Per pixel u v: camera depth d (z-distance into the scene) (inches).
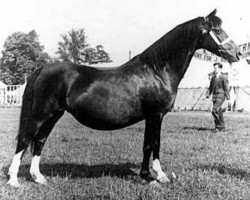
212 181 231.8
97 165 281.0
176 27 240.1
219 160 299.3
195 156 315.0
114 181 234.1
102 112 227.3
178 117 747.4
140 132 480.7
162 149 346.9
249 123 602.5
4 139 419.2
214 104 504.1
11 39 1621.6
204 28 238.5
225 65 977.5
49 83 228.4
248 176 248.8
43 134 242.1
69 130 503.8
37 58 1620.3
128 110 229.0
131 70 235.1
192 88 1121.4
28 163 295.6
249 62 260.2
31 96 229.6
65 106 232.2
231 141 401.1
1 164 282.2
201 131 491.5
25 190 217.2
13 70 1649.9
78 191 213.0
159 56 234.5
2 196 203.6
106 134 457.4
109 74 234.4
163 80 232.8
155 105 231.8
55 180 237.5
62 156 315.6
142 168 236.4
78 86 228.7
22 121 229.3
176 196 205.5
